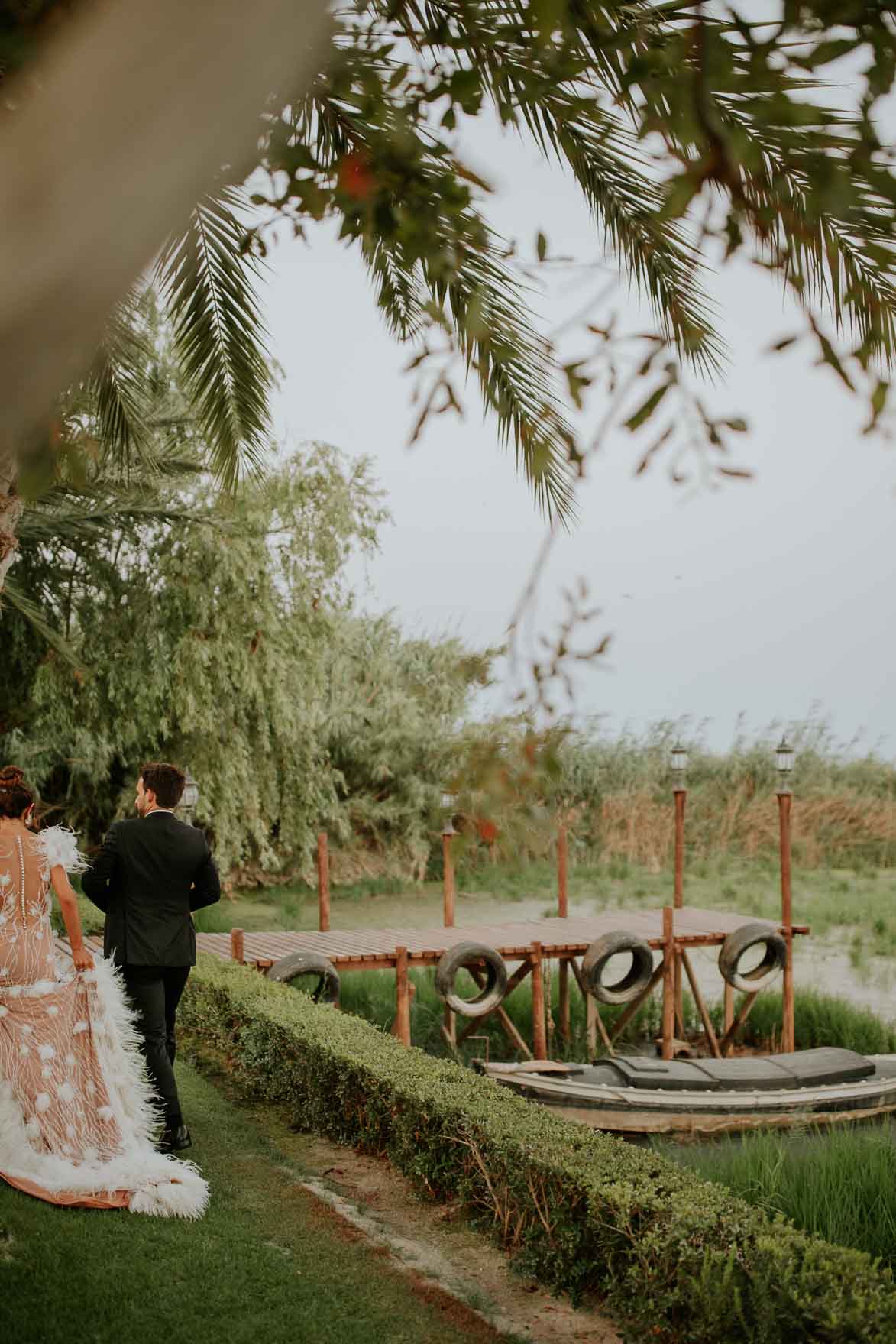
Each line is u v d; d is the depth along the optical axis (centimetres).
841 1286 324
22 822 482
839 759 2541
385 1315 388
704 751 2567
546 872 2323
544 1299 417
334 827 2180
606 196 472
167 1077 531
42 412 98
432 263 209
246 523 1534
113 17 83
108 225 89
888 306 279
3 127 86
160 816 528
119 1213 438
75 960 478
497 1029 1128
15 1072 452
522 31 231
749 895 2031
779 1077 836
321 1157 572
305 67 99
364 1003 1141
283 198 202
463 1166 500
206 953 907
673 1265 370
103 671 1527
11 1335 340
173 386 1296
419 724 2203
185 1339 351
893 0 134
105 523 1427
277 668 1590
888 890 2086
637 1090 809
